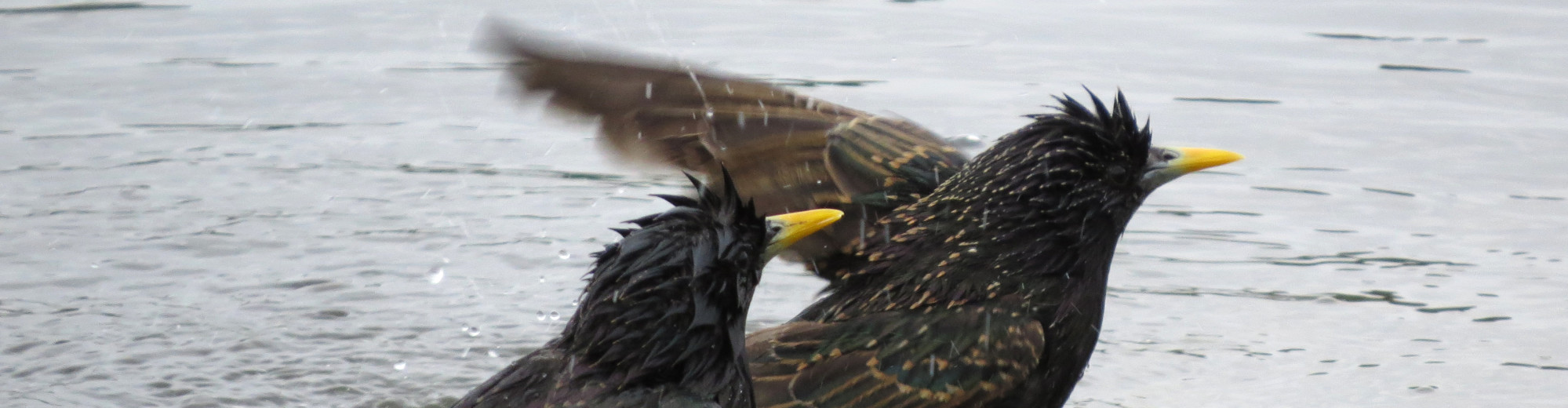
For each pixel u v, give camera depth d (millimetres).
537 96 8875
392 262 13273
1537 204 14617
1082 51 19750
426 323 11922
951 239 8781
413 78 18875
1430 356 11102
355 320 11953
